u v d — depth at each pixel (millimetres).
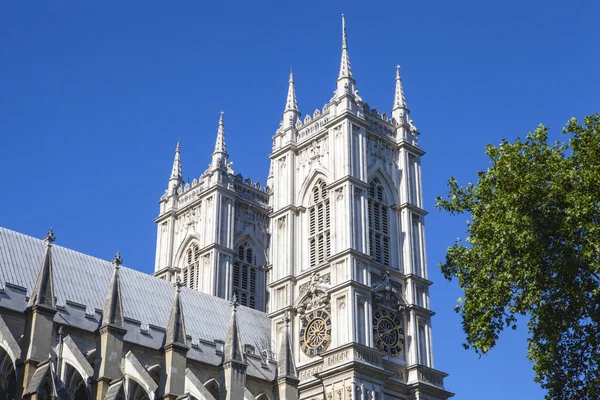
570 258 59938
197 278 118250
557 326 62125
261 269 122500
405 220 109875
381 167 110875
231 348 90062
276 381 94938
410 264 107438
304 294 105250
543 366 62125
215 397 96812
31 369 76375
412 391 100500
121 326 83562
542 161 64688
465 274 66438
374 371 96938
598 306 60000
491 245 63438
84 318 90375
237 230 121312
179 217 125375
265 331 110000
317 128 113500
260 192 126500
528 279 62656
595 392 60281
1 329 80938
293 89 119562
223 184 120875
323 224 107688
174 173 129000
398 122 115688
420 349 103562
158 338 95000
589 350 61344
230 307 110062
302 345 103625
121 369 84000
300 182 112625
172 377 84312
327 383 97625
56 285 93188
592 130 64312
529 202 63062
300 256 108938
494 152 66938
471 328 64312
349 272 100688
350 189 105125
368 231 104812
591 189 60906
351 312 98688
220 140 124312
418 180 114125
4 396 79500
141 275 104062
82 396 85125
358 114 110750
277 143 116562
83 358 83438
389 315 103250
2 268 90188
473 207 66750
